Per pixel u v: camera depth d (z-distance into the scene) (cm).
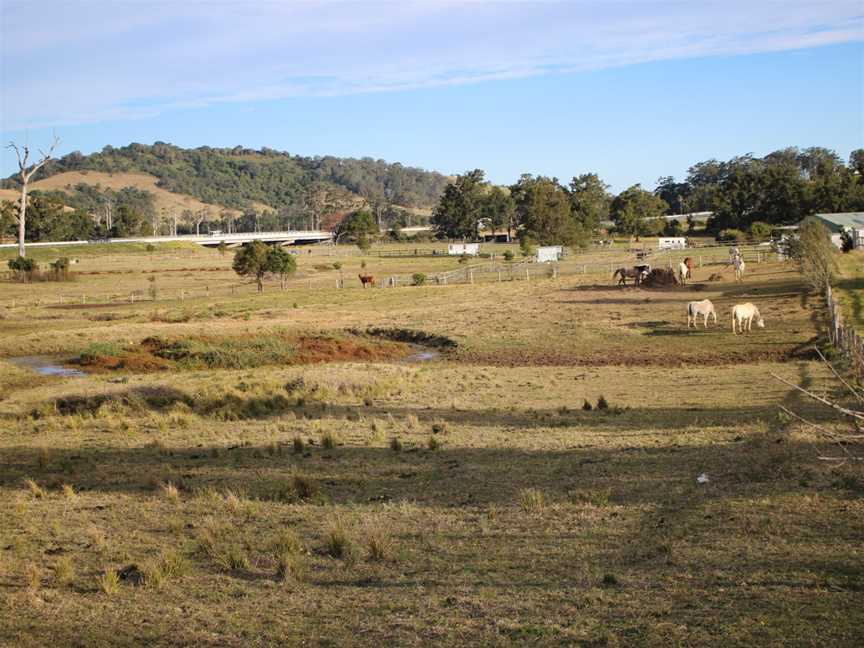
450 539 961
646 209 14388
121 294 6444
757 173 14000
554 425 1714
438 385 2408
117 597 830
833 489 1033
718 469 1195
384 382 2422
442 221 17188
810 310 3747
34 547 1016
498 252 12119
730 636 643
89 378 2795
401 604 765
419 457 1439
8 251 12100
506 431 1664
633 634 661
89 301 5969
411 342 3678
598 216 15812
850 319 3316
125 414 2084
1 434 1866
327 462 1430
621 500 1083
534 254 10631
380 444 1575
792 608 687
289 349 3356
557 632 678
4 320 4797
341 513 1101
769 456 1198
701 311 3503
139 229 19038
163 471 1412
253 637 713
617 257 9475
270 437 1686
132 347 3425
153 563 899
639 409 1875
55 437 1803
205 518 1108
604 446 1449
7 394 2495
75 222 17475
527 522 1007
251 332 3819
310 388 2369
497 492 1170
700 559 829
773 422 1546
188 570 897
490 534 969
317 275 8338
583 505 1064
